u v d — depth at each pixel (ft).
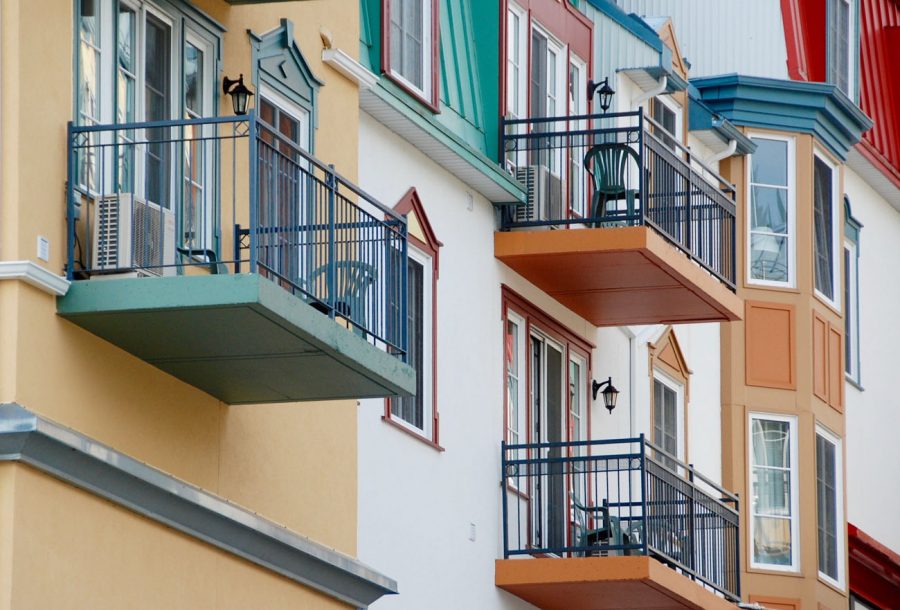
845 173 199.62
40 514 81.05
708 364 170.81
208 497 91.25
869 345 202.69
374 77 112.68
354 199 109.29
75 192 84.94
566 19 148.25
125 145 86.58
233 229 92.48
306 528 102.42
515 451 136.36
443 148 126.41
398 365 96.78
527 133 138.72
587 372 149.07
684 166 144.15
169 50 93.81
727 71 181.47
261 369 92.48
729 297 148.36
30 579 80.23
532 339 141.49
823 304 177.99
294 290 94.02
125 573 86.28
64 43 85.10
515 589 132.77
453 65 132.87
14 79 82.12
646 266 137.90
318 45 107.45
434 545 123.95
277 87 103.14
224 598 93.81
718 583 146.00
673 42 166.09
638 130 136.46
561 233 135.44
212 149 94.38
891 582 190.49
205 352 89.71
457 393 128.98
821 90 175.94
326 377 94.48
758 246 174.60
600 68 155.74
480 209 134.31
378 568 116.98
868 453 199.31
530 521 134.92
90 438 84.17
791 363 173.88
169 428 91.86
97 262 84.64
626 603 138.31
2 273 80.94
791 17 183.21
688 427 165.89
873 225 206.28
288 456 101.45
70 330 84.74
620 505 134.31
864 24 204.95
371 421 117.70
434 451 125.18
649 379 159.33
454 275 130.00
